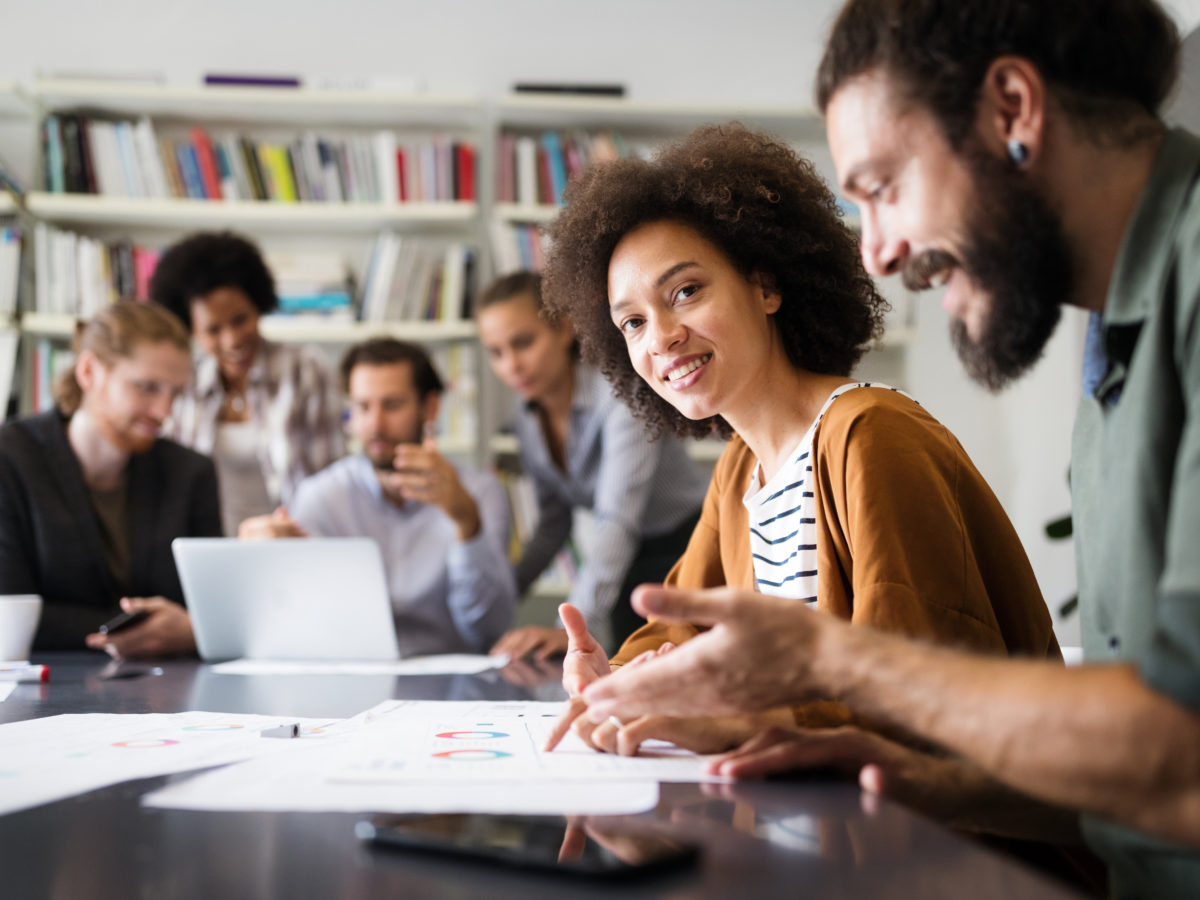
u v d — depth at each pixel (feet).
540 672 4.54
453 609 6.63
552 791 1.70
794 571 3.16
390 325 10.19
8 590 6.13
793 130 11.08
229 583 5.27
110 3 11.02
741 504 3.64
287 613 5.32
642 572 7.35
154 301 8.61
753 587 3.50
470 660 5.28
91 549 6.37
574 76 11.44
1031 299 1.94
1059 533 6.35
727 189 3.24
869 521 2.49
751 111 10.59
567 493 8.27
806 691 1.77
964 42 1.88
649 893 1.18
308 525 7.14
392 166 10.31
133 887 1.22
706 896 1.17
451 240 11.01
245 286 8.63
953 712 1.54
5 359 9.59
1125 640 1.82
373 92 10.36
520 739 2.31
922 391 10.73
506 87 11.39
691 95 11.47
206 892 1.20
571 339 7.63
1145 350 1.79
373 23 11.29
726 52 11.50
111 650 5.40
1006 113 1.88
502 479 10.09
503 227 10.28
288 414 8.81
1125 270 1.83
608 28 11.47
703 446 10.33
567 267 3.82
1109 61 1.85
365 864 1.31
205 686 3.93
